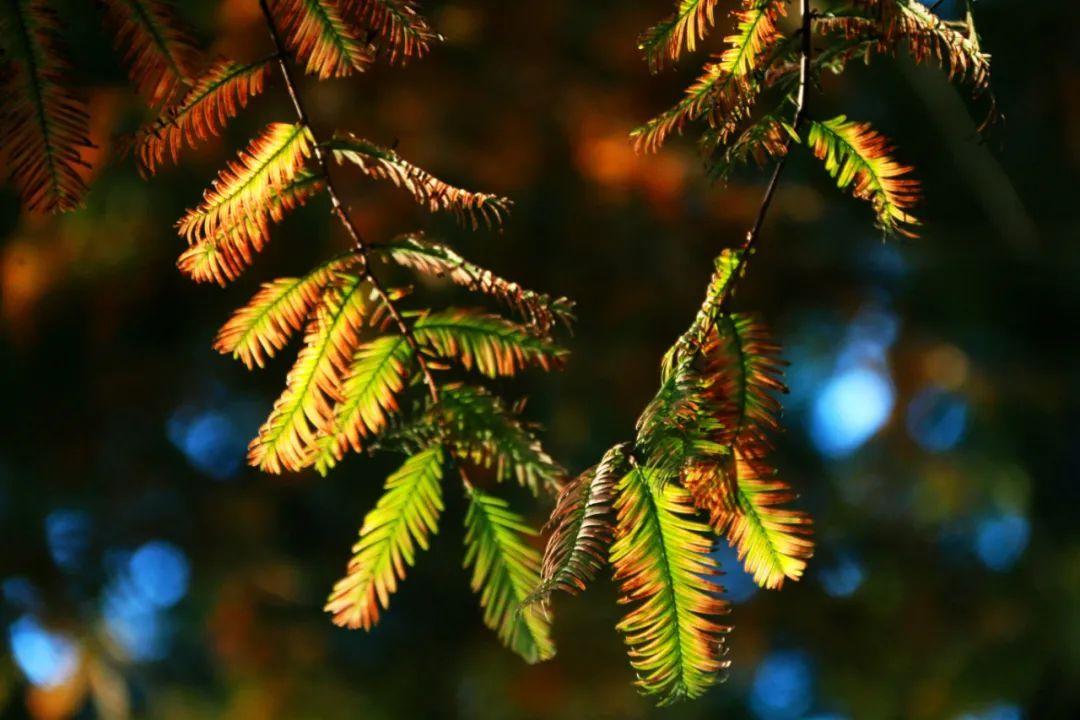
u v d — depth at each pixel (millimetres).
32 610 7371
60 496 7711
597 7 6410
